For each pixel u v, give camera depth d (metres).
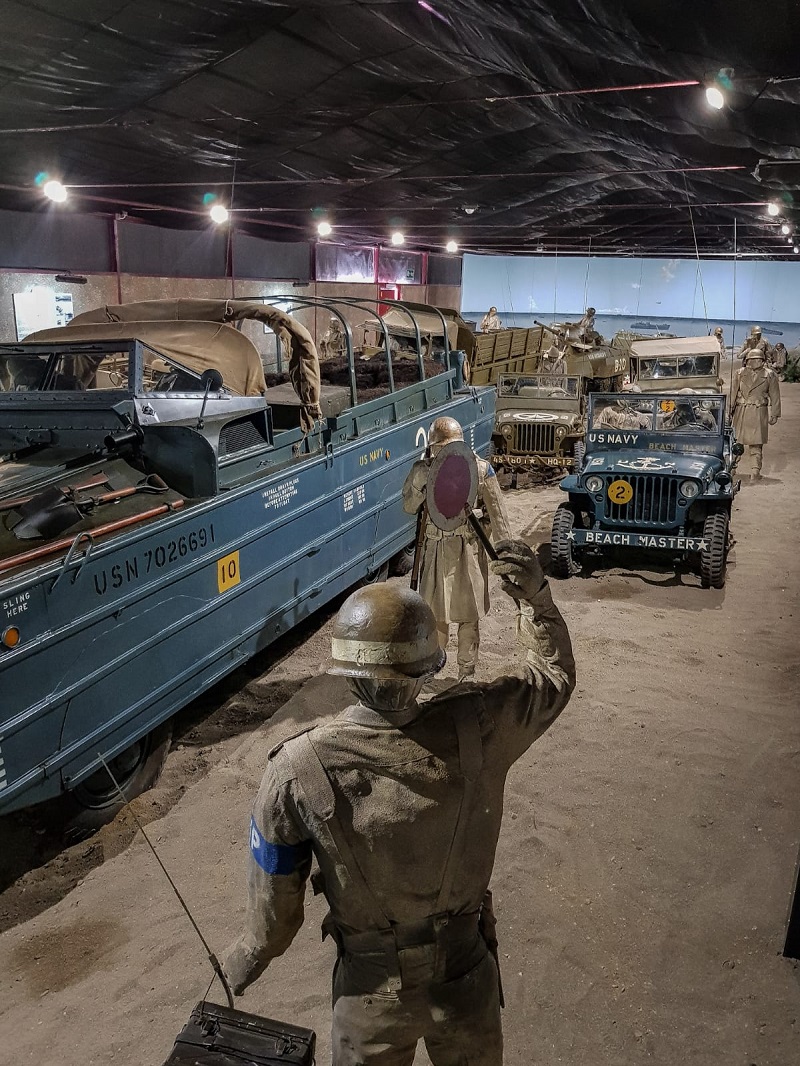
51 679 3.77
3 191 12.59
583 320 17.30
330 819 1.76
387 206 16.56
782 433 16.66
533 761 4.84
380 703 1.81
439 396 8.68
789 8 4.47
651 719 5.31
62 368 5.52
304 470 5.88
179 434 4.83
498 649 6.34
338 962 2.00
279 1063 1.85
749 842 4.12
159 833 4.26
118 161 11.38
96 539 4.10
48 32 6.86
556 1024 3.08
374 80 8.61
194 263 16.91
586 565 8.55
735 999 3.18
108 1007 3.19
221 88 8.70
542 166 13.26
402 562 8.09
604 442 8.59
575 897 3.75
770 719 5.31
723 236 20.20
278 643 6.62
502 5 5.84
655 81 6.93
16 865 4.03
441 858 1.82
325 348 11.96
